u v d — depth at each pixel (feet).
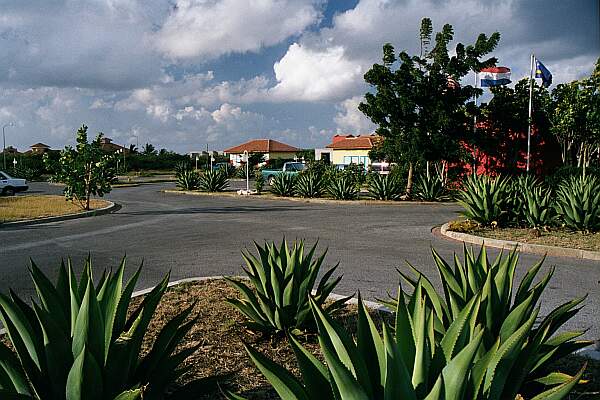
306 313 17.70
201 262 34.01
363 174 110.83
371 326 8.04
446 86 83.05
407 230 49.75
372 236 45.75
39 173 204.33
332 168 109.40
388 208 73.82
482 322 11.30
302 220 58.54
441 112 80.07
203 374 15.16
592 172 73.72
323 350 7.55
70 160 71.46
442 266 13.01
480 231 45.62
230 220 58.95
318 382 8.26
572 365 15.83
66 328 10.44
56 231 50.72
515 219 48.44
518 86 96.43
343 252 37.50
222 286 25.63
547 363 13.12
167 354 11.87
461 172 95.40
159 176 217.97
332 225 53.78
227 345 17.51
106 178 73.61
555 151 95.91
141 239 44.73
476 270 12.67
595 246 37.42
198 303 22.49
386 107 80.48
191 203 85.30
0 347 10.59
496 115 93.45
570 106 83.25
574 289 26.71
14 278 29.96
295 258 18.07
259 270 18.78
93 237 46.29
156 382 11.57
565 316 13.92
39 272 10.82
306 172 108.17
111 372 9.98
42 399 9.74
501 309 11.59
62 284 11.56
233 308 21.58
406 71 81.41
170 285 25.86
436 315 12.46
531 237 41.98
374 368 7.93
